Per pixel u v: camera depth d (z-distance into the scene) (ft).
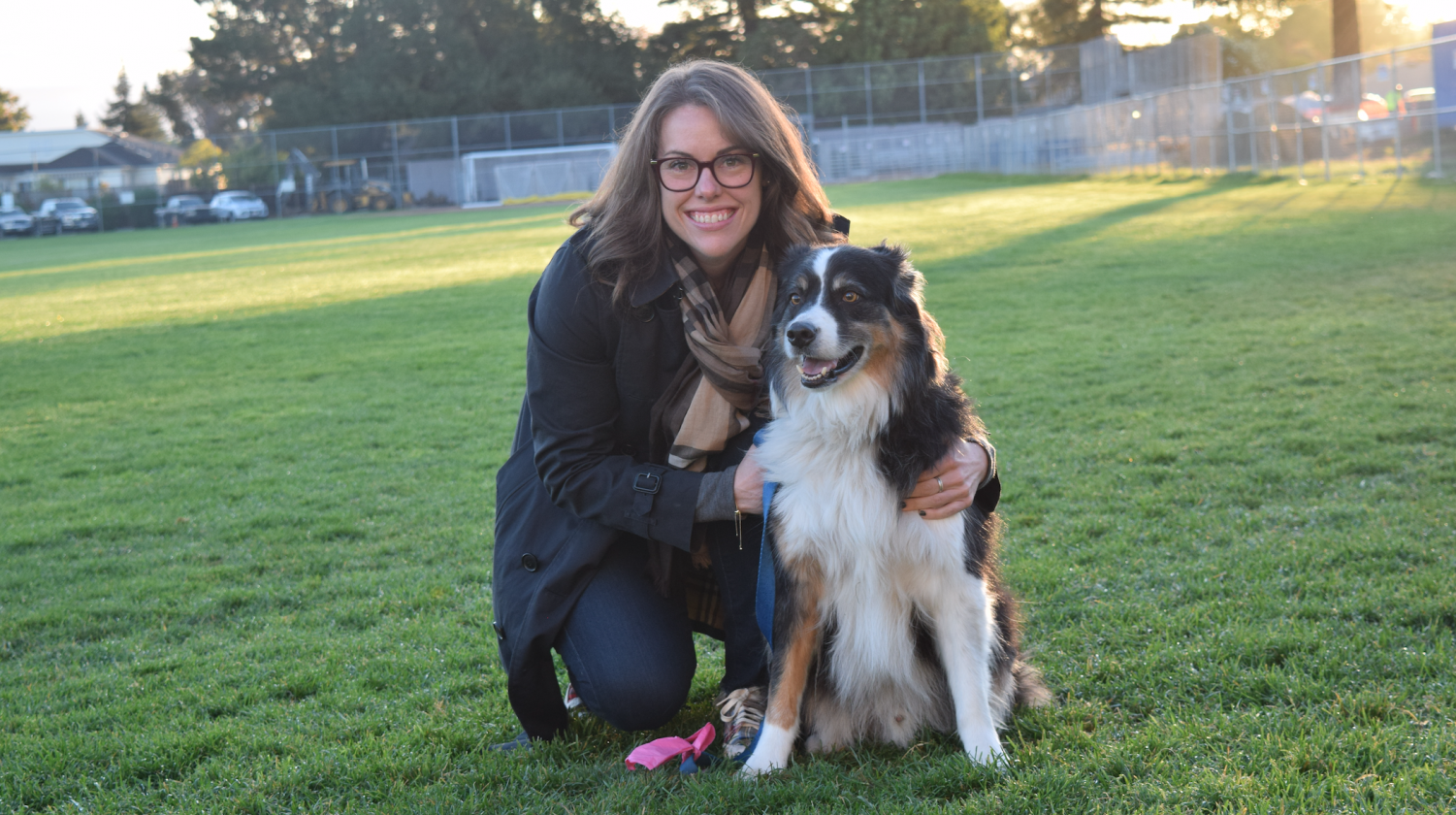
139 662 14.03
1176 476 18.75
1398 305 32.04
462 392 31.07
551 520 11.09
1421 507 15.83
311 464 24.18
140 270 83.15
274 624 15.21
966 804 9.11
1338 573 13.58
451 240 94.94
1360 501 16.56
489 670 13.25
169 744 11.49
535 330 10.86
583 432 10.68
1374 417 20.89
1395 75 74.02
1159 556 15.15
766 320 11.17
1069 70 174.60
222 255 94.27
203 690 13.03
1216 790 8.98
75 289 69.41
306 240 110.32
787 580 10.32
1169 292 38.50
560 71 196.24
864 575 10.14
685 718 11.96
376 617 15.29
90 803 10.37
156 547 19.12
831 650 10.63
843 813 9.28
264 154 180.45
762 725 10.41
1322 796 8.74
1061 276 44.98
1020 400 25.25
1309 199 67.77
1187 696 10.96
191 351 40.96
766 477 10.32
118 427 28.94
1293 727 9.95
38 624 15.70
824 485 10.07
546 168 179.73
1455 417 20.30
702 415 10.75
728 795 9.63
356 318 47.39
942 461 10.01
